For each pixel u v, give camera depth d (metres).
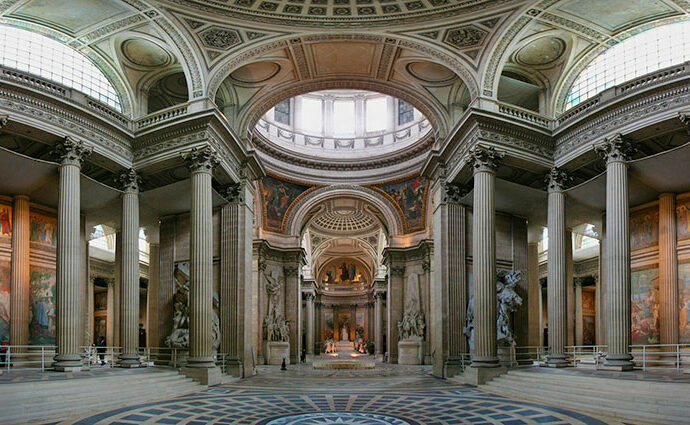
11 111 22.84
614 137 24.08
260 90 32.62
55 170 25.75
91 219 33.47
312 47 29.38
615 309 22.89
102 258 49.12
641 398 15.91
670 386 16.08
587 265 49.44
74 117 24.88
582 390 18.16
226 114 32.53
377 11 26.98
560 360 25.88
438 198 31.44
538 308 36.66
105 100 29.11
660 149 25.89
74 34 26.73
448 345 29.44
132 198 27.66
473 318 28.48
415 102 33.38
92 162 26.62
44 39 26.77
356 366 41.03
